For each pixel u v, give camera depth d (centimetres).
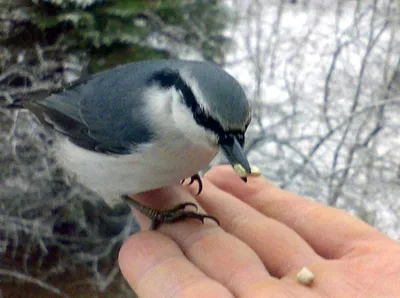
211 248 22
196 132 20
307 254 22
